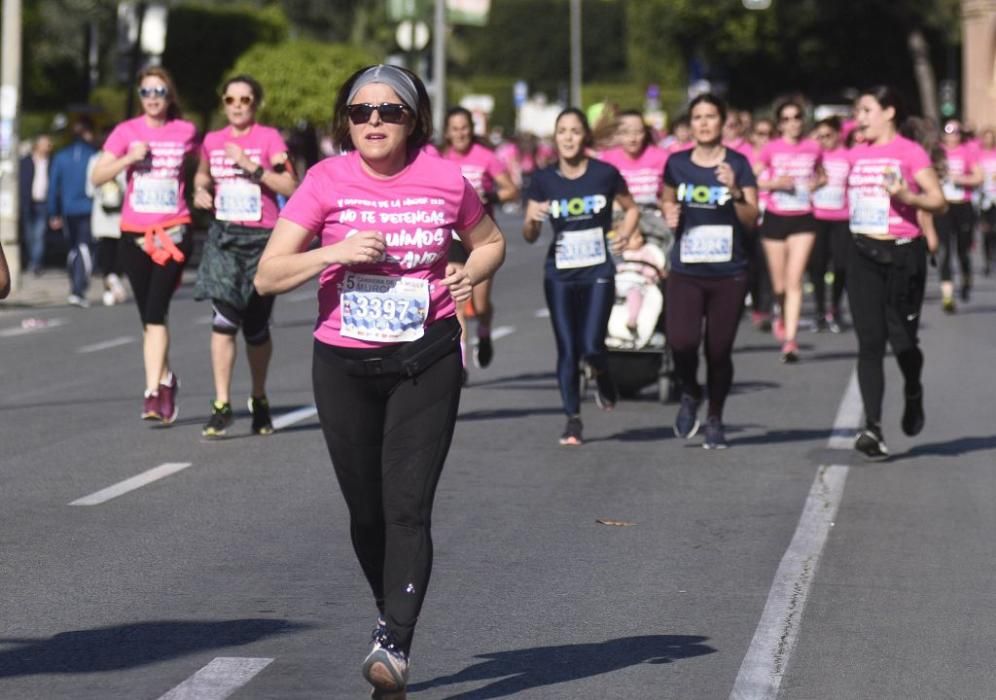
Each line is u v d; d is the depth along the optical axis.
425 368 12.20
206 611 15.07
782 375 32.72
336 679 13.04
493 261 12.61
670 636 14.28
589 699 12.55
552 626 14.60
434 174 12.29
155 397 25.73
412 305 12.12
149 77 25.25
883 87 22.66
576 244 24.27
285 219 12.24
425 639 14.19
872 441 22.84
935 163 30.27
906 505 19.98
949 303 45.41
